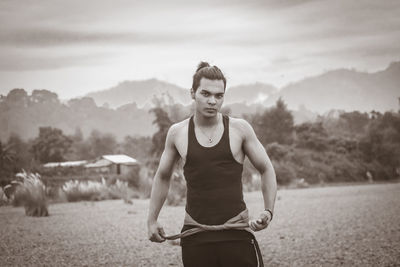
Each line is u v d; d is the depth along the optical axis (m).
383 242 9.79
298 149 57.84
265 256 8.68
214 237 3.51
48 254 9.70
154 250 9.70
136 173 33.91
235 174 3.59
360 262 7.93
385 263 7.78
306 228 12.42
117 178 33.62
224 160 3.56
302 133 61.69
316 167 52.47
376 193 28.14
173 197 21.66
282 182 42.75
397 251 8.75
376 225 12.53
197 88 3.56
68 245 10.80
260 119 75.25
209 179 3.54
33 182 19.44
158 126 53.22
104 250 9.94
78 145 125.94
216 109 3.54
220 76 3.54
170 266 8.13
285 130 72.75
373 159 59.78
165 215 17.00
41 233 12.99
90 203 24.64
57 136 88.62
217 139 3.58
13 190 24.81
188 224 3.60
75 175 39.56
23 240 11.73
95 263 8.62
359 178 55.12
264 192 3.69
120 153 121.81
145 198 28.14
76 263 8.69
